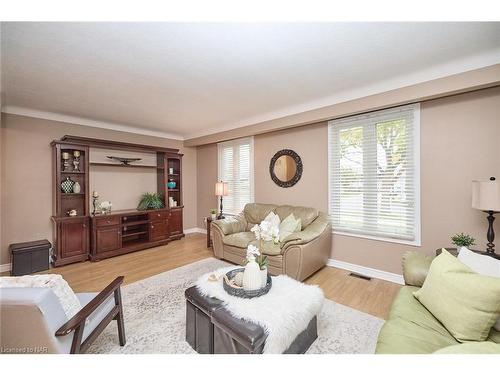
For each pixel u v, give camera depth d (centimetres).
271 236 200
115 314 165
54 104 324
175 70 230
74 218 351
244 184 462
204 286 178
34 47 188
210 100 314
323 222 313
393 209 283
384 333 126
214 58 208
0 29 164
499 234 220
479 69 206
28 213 340
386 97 257
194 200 571
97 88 271
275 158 402
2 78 244
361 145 307
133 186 468
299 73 238
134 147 430
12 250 301
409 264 179
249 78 249
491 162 223
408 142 270
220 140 464
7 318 106
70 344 122
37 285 129
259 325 137
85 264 346
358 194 311
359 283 279
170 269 325
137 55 202
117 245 385
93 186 414
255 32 172
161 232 451
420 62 217
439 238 253
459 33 175
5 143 323
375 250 298
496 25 166
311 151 358
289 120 347
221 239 356
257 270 169
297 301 160
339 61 215
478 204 193
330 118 316
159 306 227
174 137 534
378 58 210
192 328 170
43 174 354
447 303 127
